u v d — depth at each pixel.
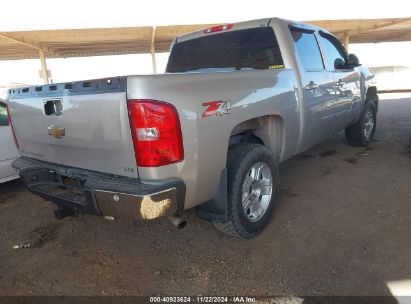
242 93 2.81
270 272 2.67
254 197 3.17
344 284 2.48
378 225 3.26
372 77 6.18
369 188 4.18
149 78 2.17
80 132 2.54
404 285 2.43
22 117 3.13
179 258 2.96
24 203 4.44
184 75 2.39
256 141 3.49
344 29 19.19
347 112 5.13
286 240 3.11
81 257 3.07
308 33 4.22
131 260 2.97
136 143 2.20
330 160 5.51
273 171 3.29
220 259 2.90
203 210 2.92
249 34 3.88
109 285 2.65
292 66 3.63
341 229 3.23
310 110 3.88
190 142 2.37
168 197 2.28
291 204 3.86
